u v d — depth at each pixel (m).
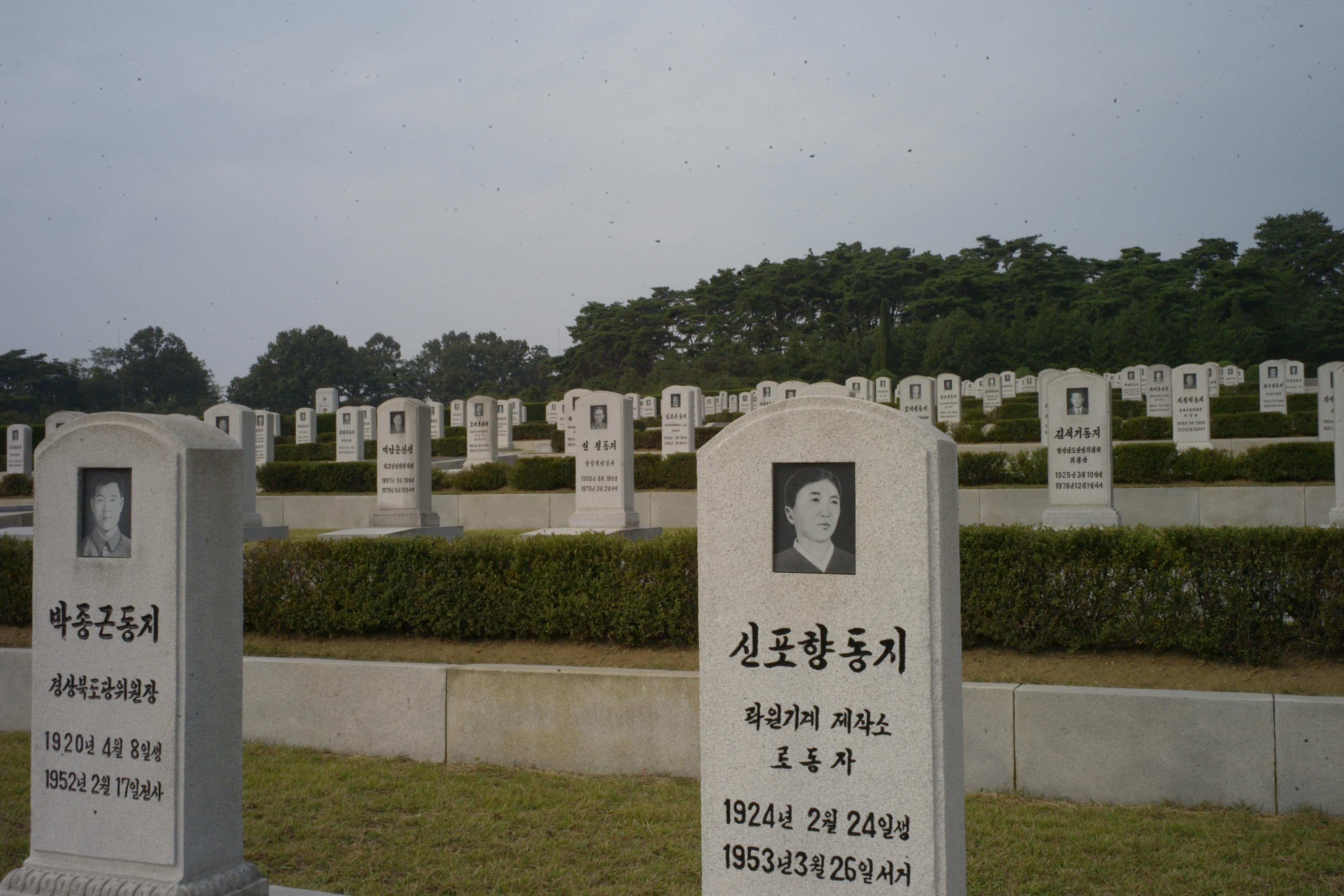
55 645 5.40
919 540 4.21
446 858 6.07
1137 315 71.12
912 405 35.72
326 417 50.38
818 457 4.37
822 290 97.31
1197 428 26.12
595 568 8.56
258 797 7.10
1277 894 5.25
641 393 81.62
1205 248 88.94
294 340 99.19
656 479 22.97
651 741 7.50
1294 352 73.88
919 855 4.18
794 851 4.36
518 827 6.53
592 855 6.07
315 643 9.27
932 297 91.81
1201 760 6.47
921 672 4.20
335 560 9.33
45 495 5.46
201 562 5.24
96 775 5.30
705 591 4.53
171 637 5.16
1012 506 19.38
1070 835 6.05
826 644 4.34
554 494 23.09
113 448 5.31
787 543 4.41
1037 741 6.79
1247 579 7.19
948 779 4.21
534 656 8.52
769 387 47.88
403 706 8.06
